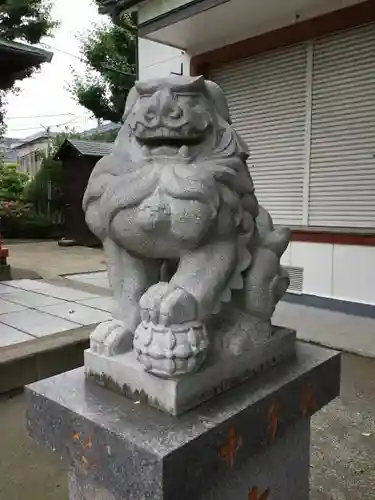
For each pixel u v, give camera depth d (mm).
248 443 955
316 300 3600
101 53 11781
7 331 2842
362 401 2225
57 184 11945
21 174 14023
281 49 3662
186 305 919
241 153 1052
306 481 1307
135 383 962
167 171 953
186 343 888
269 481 1138
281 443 1160
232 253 1023
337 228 3512
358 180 3371
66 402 960
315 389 1183
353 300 3395
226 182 995
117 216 997
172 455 776
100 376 1038
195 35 3844
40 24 11531
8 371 2340
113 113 12312
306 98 3580
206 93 1032
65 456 964
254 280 1107
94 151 9664
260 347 1112
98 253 8297
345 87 3363
